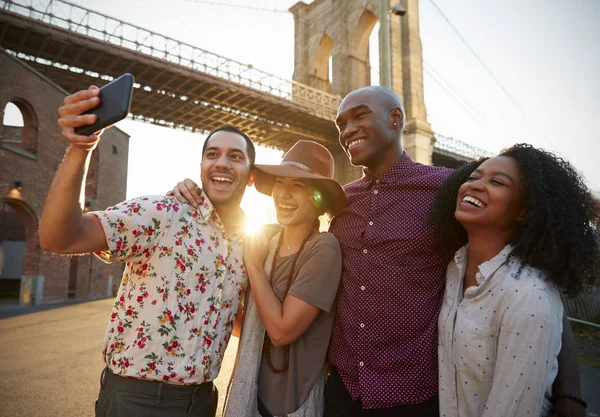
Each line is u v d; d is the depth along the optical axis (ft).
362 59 99.55
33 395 14.85
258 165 6.72
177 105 71.87
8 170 50.37
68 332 30.78
